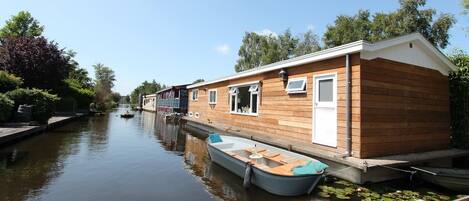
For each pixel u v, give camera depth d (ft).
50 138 42.93
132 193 19.45
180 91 93.25
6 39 80.74
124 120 87.30
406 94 25.22
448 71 29.43
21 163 26.63
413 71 25.96
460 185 18.99
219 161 27.25
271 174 19.10
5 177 21.98
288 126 31.14
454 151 26.61
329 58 25.46
